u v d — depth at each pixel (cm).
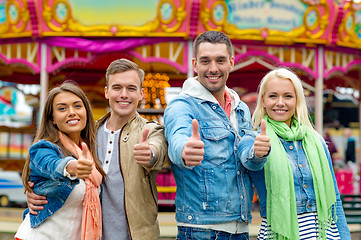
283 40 865
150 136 286
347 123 1666
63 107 278
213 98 288
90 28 836
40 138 280
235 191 280
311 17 871
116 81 294
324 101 1509
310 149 297
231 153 282
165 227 659
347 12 893
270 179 284
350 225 724
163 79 895
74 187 268
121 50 848
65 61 873
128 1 826
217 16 828
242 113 302
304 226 284
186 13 816
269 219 283
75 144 282
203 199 273
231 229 277
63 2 830
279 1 852
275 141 292
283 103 298
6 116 1839
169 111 281
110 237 281
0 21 874
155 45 857
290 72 302
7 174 920
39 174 261
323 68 924
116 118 301
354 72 1190
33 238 267
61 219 268
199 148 229
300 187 288
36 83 1309
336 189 308
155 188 293
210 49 282
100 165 288
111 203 285
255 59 896
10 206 907
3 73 1273
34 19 841
